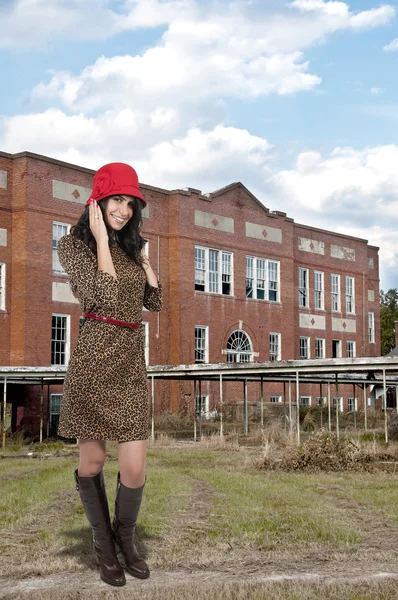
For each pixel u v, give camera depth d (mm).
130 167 4672
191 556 5918
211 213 39344
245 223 41406
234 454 19391
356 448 16500
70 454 20844
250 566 5660
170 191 37812
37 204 31141
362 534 7207
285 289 43594
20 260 30688
